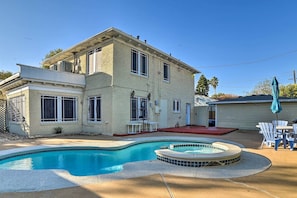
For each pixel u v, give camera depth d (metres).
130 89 13.24
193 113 21.53
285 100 14.20
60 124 12.69
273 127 8.09
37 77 11.48
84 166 6.76
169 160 5.68
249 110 16.05
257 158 6.27
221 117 17.41
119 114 12.34
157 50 15.01
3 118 15.35
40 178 4.35
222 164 5.47
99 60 13.05
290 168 5.19
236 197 3.43
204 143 9.56
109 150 8.40
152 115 15.21
